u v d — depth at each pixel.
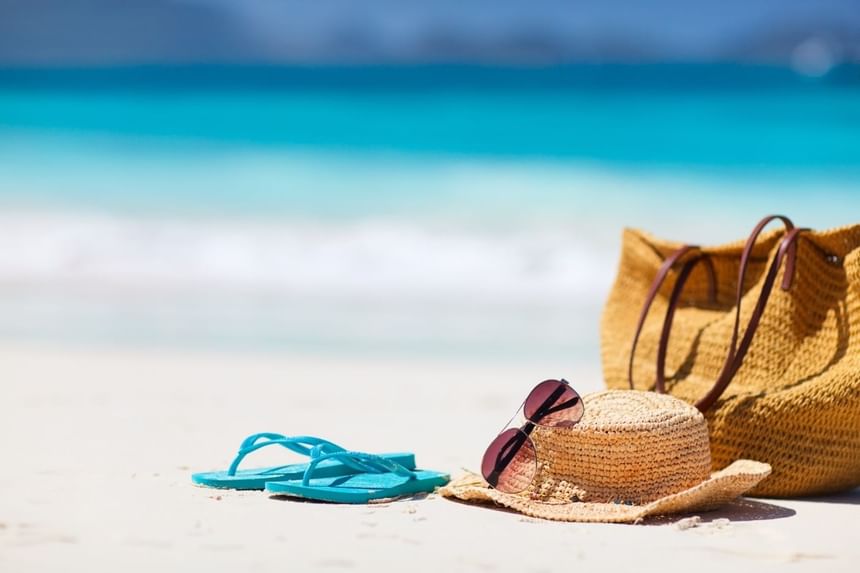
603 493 4.21
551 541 3.72
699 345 5.07
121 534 3.71
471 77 38.47
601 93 32.19
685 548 3.68
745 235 14.56
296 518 3.95
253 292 11.67
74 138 23.00
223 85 35.25
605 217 15.38
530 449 4.21
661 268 5.05
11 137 23.06
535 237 13.91
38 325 10.05
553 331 9.95
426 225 14.71
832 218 15.58
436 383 7.86
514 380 7.99
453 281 12.18
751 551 3.67
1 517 3.93
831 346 4.76
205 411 6.69
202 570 3.32
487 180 18.50
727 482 4.06
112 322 10.22
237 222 14.95
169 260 12.99
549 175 18.92
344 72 40.97
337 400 7.18
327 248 13.50
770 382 4.81
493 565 3.42
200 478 4.48
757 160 19.80
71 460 5.07
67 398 7.07
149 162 20.34
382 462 4.44
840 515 4.28
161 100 30.03
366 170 19.66
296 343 9.40
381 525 3.87
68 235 14.04
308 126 25.03
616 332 5.48
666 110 26.67
